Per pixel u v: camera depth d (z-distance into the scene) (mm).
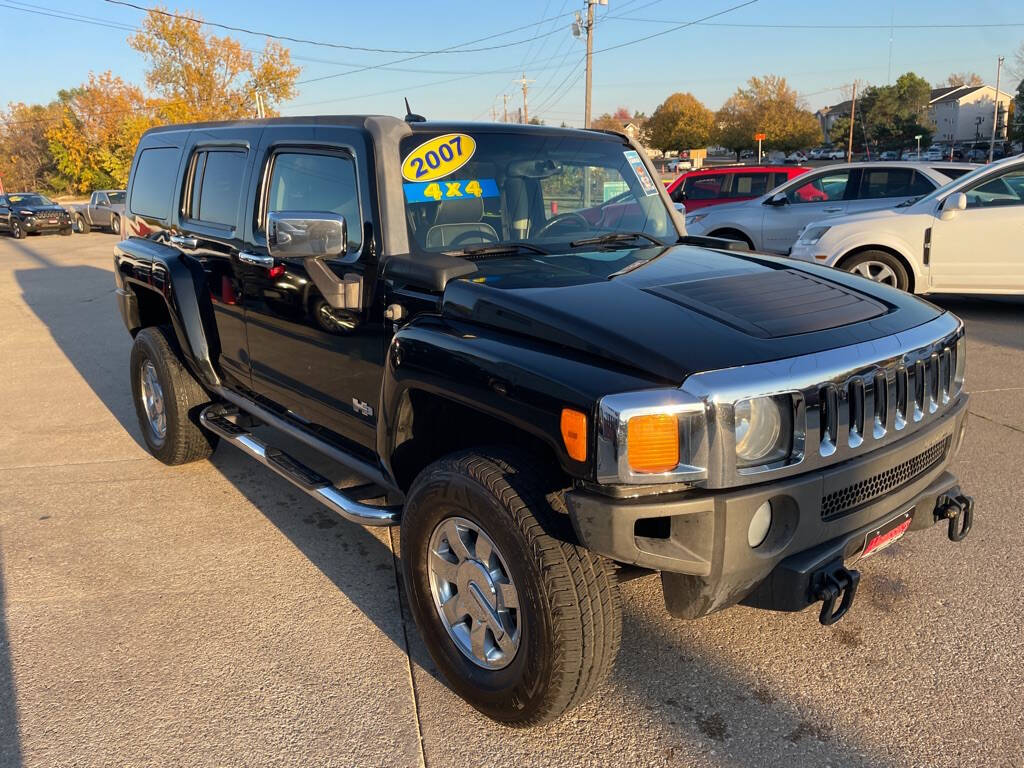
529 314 2594
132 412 6449
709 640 3188
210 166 4523
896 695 2834
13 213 26891
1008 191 8234
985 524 4059
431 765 2543
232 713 2793
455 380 2662
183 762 2561
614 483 2234
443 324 2844
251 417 4816
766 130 69250
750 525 2311
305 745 2635
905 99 95438
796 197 11078
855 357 2467
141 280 4980
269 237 2969
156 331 4961
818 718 2730
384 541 4094
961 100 104688
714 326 2510
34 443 5684
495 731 2695
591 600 2375
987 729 2650
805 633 3221
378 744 2637
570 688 2424
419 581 2844
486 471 2510
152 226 5227
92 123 52156
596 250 3449
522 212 3533
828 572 2461
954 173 10109
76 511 4484
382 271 3131
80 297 12953
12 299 12828
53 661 3104
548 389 2369
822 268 3297
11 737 2684
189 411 4848
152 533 4199
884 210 8906
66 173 55750
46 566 3861
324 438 3777
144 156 5496
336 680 2979
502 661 2633
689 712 2775
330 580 3705
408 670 3035
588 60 36156
